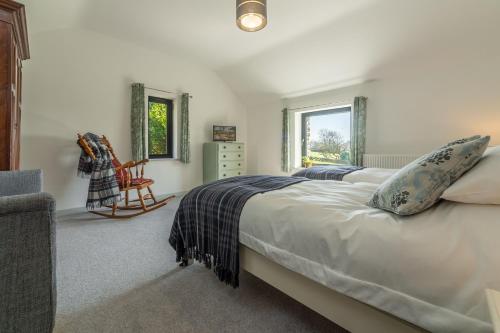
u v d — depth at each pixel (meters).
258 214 1.24
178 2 2.67
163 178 4.12
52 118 3.05
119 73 3.57
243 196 1.39
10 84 1.61
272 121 4.93
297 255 1.06
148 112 3.95
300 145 4.63
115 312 1.30
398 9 2.52
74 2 2.56
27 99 2.88
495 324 0.44
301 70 3.88
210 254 1.49
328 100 4.06
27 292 0.67
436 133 3.02
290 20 2.87
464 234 0.73
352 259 0.87
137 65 3.74
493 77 2.64
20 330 0.66
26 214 0.65
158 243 2.22
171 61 4.12
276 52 3.73
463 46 2.69
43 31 2.95
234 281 1.32
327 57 3.45
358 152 3.56
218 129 4.65
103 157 2.88
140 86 3.66
